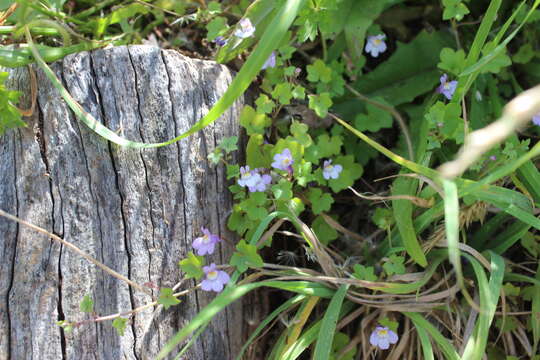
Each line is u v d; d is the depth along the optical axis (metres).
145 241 0.26
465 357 0.24
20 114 0.25
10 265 0.25
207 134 0.27
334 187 0.29
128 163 0.26
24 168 0.25
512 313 0.27
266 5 0.28
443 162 0.30
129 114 0.26
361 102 0.32
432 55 0.32
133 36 0.32
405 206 0.27
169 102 0.26
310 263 0.30
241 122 0.28
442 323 0.28
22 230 0.25
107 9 0.33
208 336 0.27
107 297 0.26
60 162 0.25
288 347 0.26
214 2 0.31
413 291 0.28
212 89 0.27
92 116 0.25
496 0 0.25
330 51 0.32
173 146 0.26
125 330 0.26
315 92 0.32
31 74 0.25
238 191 0.27
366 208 0.32
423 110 0.32
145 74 0.26
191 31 0.33
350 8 0.31
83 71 0.26
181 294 0.26
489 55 0.25
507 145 0.27
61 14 0.29
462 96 0.26
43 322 0.25
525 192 0.27
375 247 0.29
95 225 0.26
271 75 0.30
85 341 0.25
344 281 0.26
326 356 0.25
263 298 0.29
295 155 0.28
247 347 0.28
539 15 0.31
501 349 0.29
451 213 0.20
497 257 0.26
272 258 0.30
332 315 0.25
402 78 0.33
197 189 0.27
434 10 0.34
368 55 0.34
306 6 0.28
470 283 0.28
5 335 0.25
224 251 0.28
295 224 0.27
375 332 0.26
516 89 0.32
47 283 0.25
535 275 0.29
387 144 0.33
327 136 0.30
